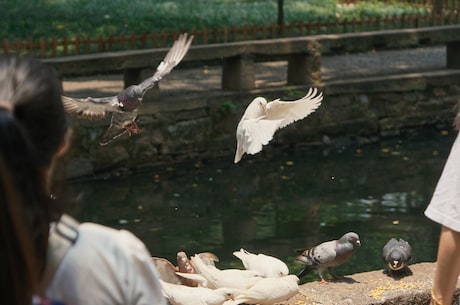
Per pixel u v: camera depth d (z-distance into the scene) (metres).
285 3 23.22
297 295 4.91
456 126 3.05
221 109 13.71
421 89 15.52
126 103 5.17
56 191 1.82
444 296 3.05
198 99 13.55
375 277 5.21
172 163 13.41
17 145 1.67
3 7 19.94
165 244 9.66
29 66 1.76
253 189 12.10
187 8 21.64
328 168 13.31
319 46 14.62
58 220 1.79
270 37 17.55
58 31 17.94
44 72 1.78
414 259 9.09
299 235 9.99
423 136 15.43
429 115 15.73
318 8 22.75
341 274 8.48
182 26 19.23
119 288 1.79
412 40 15.59
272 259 5.13
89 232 1.81
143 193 11.88
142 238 9.89
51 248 1.77
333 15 21.77
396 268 5.12
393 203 11.31
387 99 15.30
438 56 17.77
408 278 5.19
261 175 12.86
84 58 12.47
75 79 14.71
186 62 16.23
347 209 11.04
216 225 10.41
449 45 16.33
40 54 13.31
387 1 24.44
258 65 16.69
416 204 11.26
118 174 12.82
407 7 23.69
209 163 13.54
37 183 1.71
